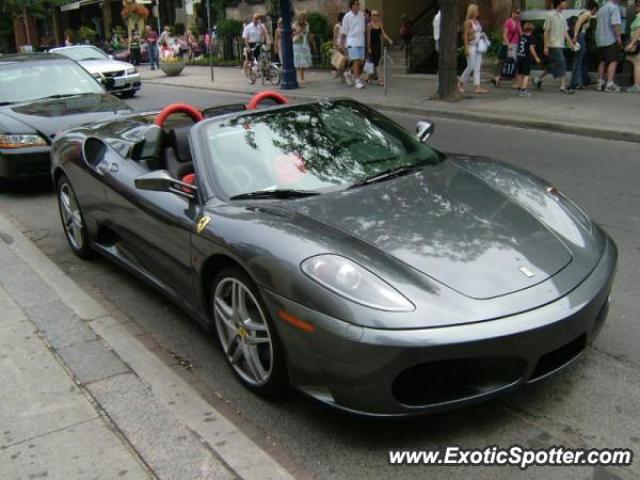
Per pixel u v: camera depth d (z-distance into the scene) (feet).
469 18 45.96
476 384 9.11
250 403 10.89
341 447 9.63
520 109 39.63
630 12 46.65
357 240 9.96
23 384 11.14
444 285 9.19
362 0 70.33
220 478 8.60
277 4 79.30
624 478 8.68
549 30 44.06
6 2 137.18
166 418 9.97
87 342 12.62
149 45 93.66
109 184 15.25
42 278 16.26
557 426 9.83
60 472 8.89
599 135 32.99
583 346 9.96
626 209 20.79
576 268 10.07
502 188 11.97
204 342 13.28
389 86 53.93
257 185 12.12
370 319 8.76
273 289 9.63
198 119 16.24
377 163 12.98
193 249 11.70
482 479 8.82
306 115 14.03
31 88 28.86
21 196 26.61
